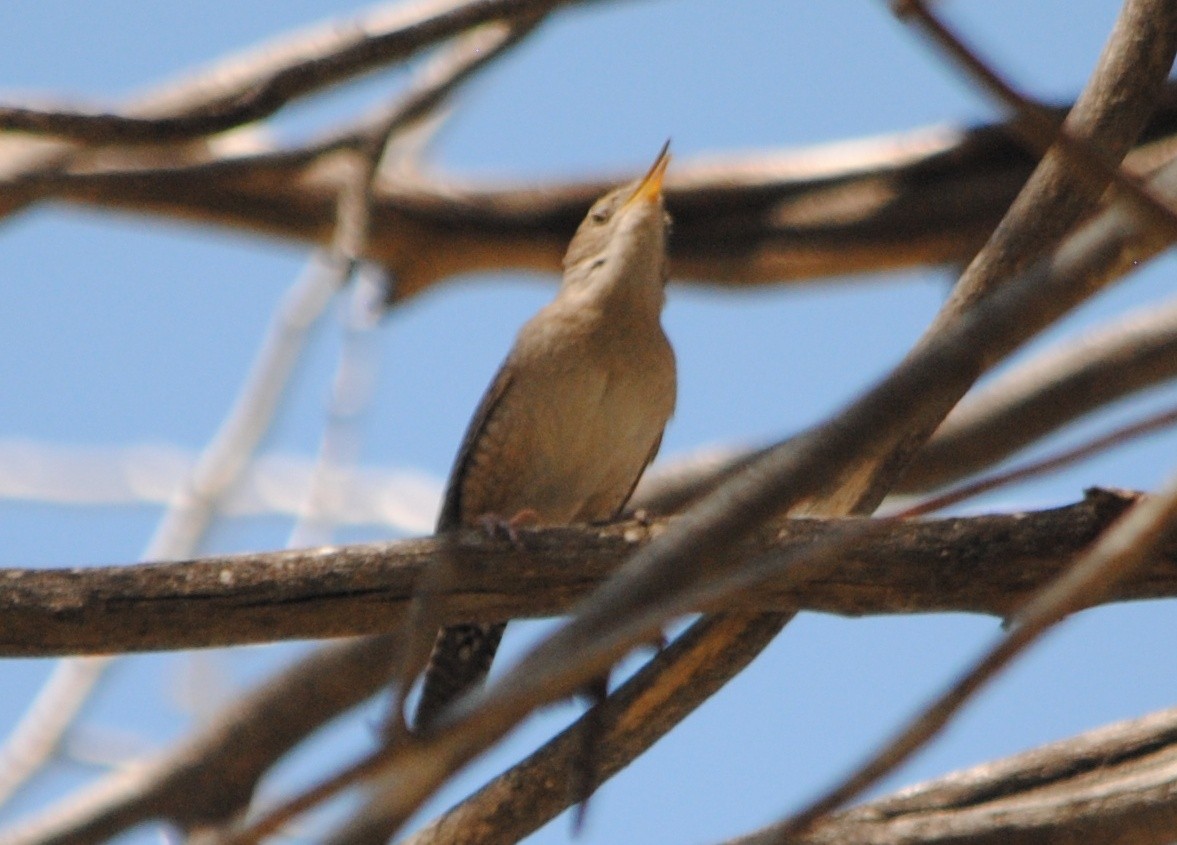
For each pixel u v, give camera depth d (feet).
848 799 12.09
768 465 11.33
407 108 36.96
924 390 11.25
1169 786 24.17
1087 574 11.65
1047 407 41.98
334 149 38.34
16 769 39.04
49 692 40.27
